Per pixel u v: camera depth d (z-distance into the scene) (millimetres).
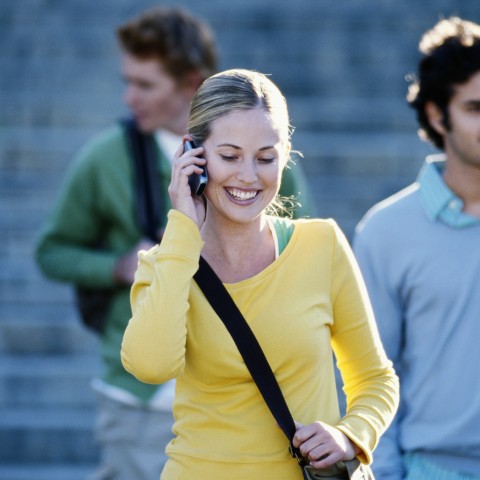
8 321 30547
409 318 14266
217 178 11250
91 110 36812
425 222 14219
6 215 33219
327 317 11523
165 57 17875
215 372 11234
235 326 11180
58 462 28234
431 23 40219
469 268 13984
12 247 32562
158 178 18156
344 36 39781
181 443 11445
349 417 11531
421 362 14172
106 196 18188
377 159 34781
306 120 36906
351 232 33000
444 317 14047
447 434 13930
